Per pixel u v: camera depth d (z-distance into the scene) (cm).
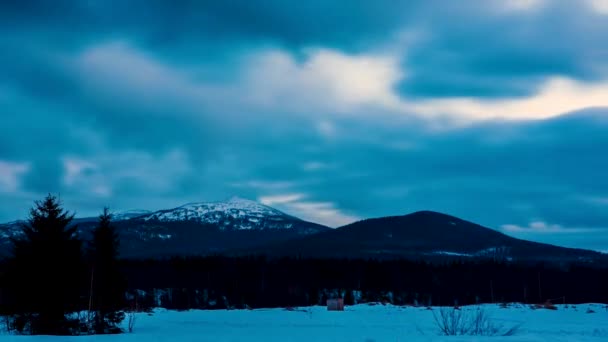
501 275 13112
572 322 4028
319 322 4575
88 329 3309
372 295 11762
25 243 3303
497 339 2288
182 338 2881
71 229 3431
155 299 10106
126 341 2639
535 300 11238
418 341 2311
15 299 3253
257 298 11031
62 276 3303
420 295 11900
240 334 3189
